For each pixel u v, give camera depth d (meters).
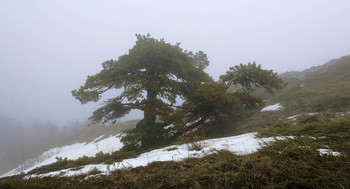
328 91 11.94
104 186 2.52
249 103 9.76
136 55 9.40
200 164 2.80
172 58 9.47
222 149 3.48
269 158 2.47
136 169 3.11
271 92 10.34
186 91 9.91
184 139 5.18
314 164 2.09
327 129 3.55
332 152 2.41
